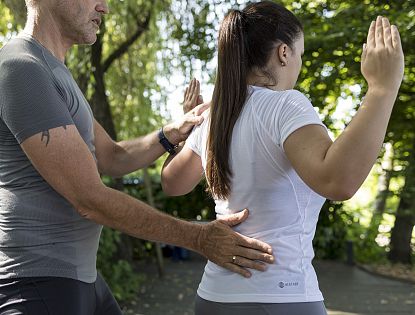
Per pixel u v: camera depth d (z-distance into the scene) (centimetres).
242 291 191
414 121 1024
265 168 189
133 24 771
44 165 194
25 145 195
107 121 766
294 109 182
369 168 167
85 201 196
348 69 898
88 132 218
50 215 204
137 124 859
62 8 213
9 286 203
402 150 1030
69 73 216
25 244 203
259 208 192
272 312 187
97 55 755
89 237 214
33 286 202
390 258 1066
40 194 204
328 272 939
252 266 190
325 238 1073
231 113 197
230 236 193
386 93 169
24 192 205
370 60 173
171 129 262
